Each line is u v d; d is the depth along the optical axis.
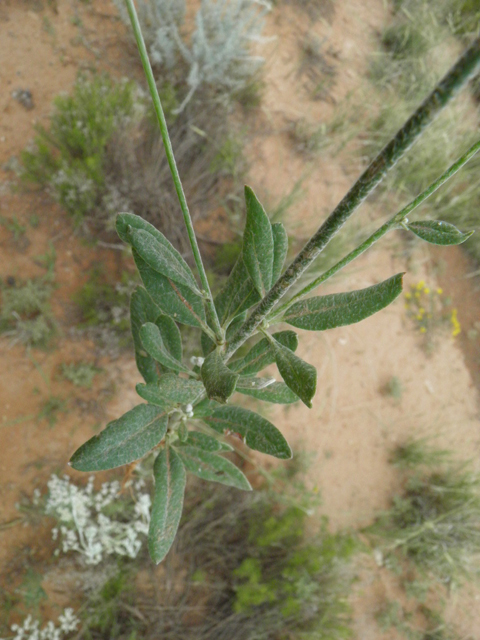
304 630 0.44
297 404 0.50
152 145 0.45
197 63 0.45
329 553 0.44
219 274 0.47
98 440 0.15
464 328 0.60
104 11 0.47
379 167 0.07
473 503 0.52
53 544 0.39
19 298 0.40
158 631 0.41
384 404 0.54
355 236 0.53
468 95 0.56
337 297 0.12
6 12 0.43
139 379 0.44
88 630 0.39
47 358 0.41
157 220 0.45
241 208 0.48
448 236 0.10
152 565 0.43
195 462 0.18
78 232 0.43
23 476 0.39
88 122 0.39
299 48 0.55
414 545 0.51
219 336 0.14
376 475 0.53
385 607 0.49
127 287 0.42
